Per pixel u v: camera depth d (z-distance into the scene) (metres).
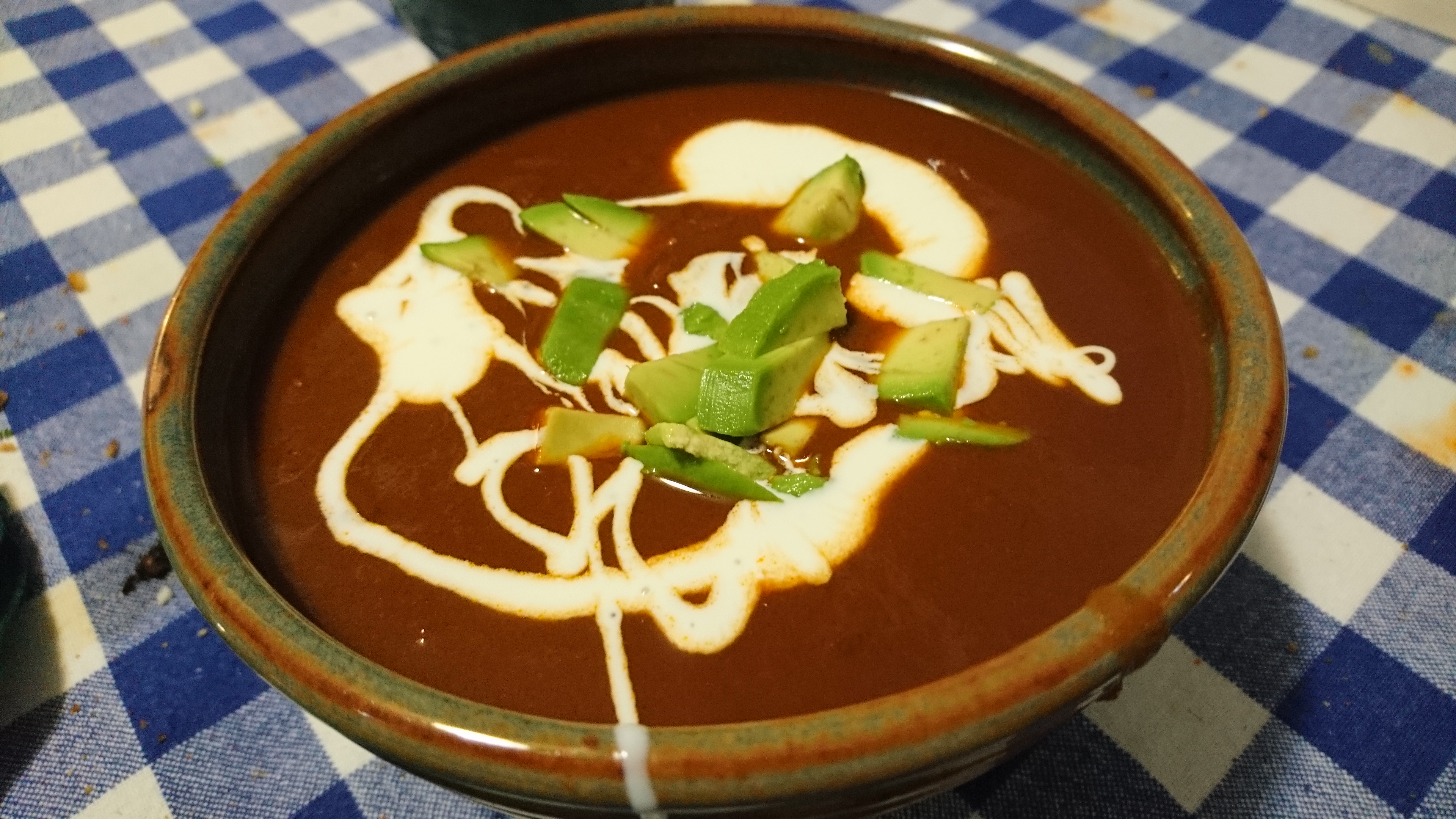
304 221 0.18
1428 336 0.21
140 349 0.22
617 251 0.19
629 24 0.20
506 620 0.14
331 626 0.14
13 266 0.24
